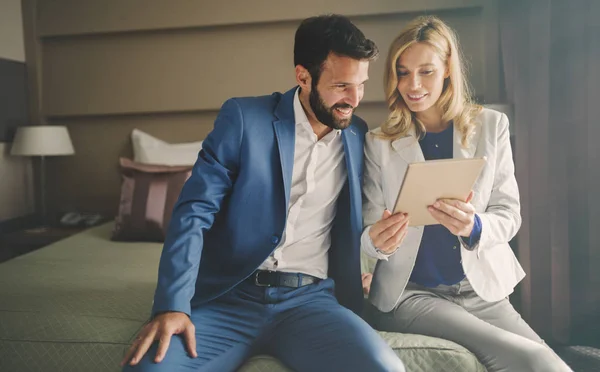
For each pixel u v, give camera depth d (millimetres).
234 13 3229
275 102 1646
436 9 3027
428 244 1687
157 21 3299
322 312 1511
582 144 2373
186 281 1398
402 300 1677
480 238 1520
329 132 1614
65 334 1573
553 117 2408
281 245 1576
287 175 1538
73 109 3480
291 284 1571
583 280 2439
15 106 3389
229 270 1567
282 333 1515
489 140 1668
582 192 2402
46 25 3414
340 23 1482
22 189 3471
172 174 2896
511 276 1662
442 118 1718
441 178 1376
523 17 2498
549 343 2457
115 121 3482
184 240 1435
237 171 1556
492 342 1441
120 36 3395
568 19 2363
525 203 2488
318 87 1498
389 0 3068
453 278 1672
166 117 3445
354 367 1355
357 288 1675
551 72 2404
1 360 1560
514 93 2541
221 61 3326
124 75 3416
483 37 2992
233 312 1518
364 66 1490
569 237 2416
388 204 1709
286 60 3270
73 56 3449
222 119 1575
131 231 2801
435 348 1454
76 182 3545
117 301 1799
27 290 1930
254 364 1495
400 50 1636
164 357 1312
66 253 2549
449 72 1668
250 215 1542
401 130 1720
